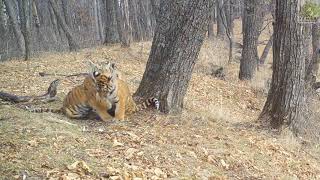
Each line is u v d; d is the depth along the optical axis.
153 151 6.92
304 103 10.54
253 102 15.36
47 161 5.82
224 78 18.03
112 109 7.93
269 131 10.09
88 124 7.72
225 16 25.62
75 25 35.91
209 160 7.21
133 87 12.09
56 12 22.19
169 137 7.72
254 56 18.61
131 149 6.72
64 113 8.07
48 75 12.68
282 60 10.36
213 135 8.45
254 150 8.41
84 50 20.42
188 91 14.06
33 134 6.64
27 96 8.89
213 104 12.97
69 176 5.47
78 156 6.18
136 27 28.47
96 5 36.84
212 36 29.72
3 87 10.73
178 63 8.96
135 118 8.44
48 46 26.00
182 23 8.87
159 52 9.09
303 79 10.37
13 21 22.50
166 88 8.98
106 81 7.51
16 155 5.86
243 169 7.37
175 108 9.09
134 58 18.66
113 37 22.52
